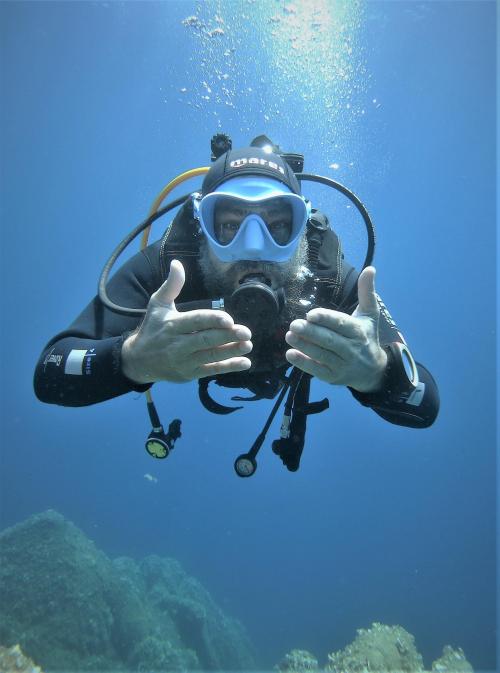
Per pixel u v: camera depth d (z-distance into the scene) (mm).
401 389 1223
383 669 5230
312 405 1872
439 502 18469
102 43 16219
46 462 19484
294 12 9219
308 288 1688
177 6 11094
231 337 982
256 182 1591
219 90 9883
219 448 19625
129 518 17531
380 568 15922
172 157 14500
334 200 7535
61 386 1371
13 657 4676
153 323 1050
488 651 11930
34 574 6551
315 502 18484
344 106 10500
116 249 1917
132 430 20000
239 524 17641
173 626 7699
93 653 6020
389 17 13695
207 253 1644
